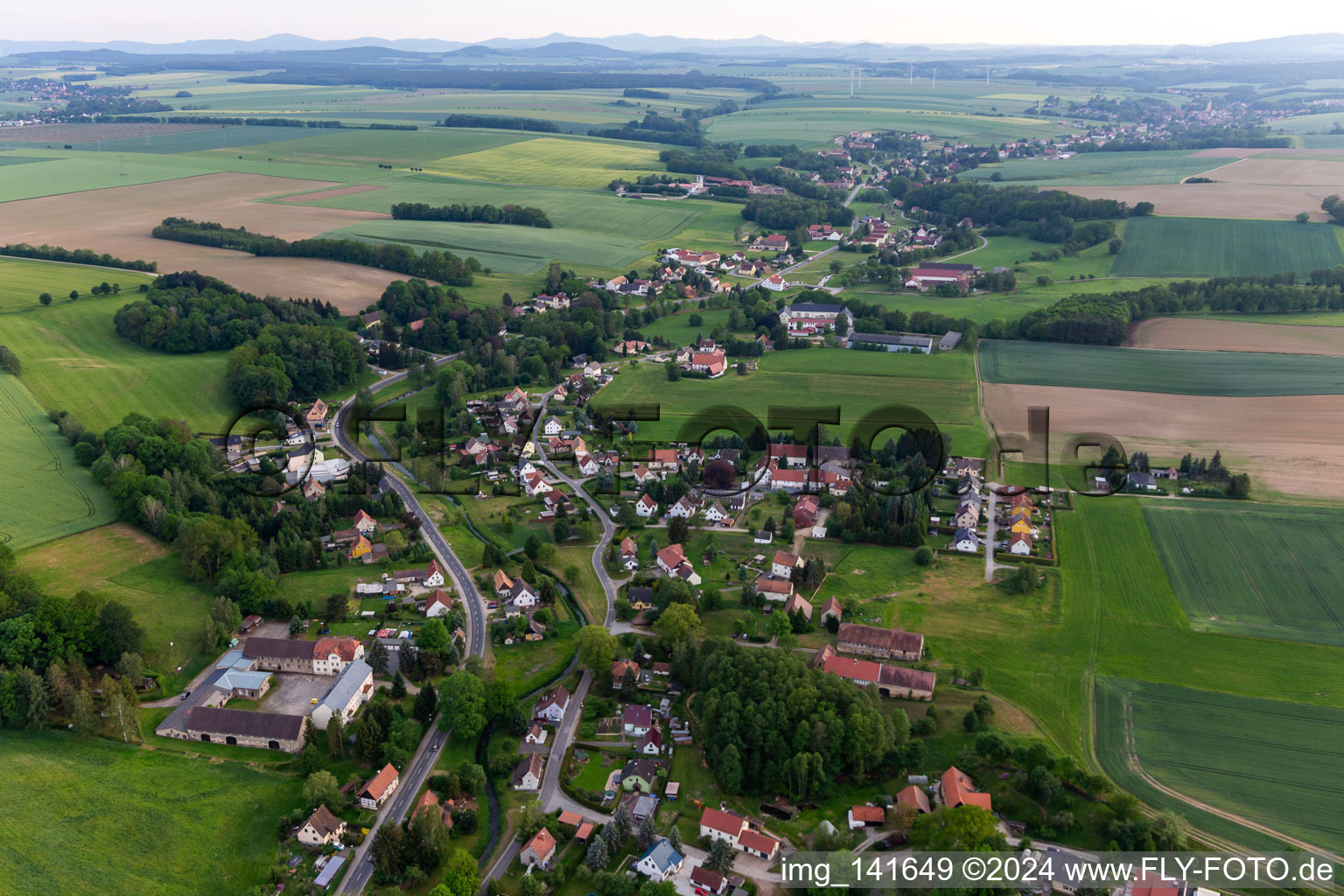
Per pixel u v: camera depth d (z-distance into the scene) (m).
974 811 117.56
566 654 165.75
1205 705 145.62
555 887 116.94
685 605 167.75
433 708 148.00
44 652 151.50
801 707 135.00
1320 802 124.88
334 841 124.06
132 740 142.00
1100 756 134.62
